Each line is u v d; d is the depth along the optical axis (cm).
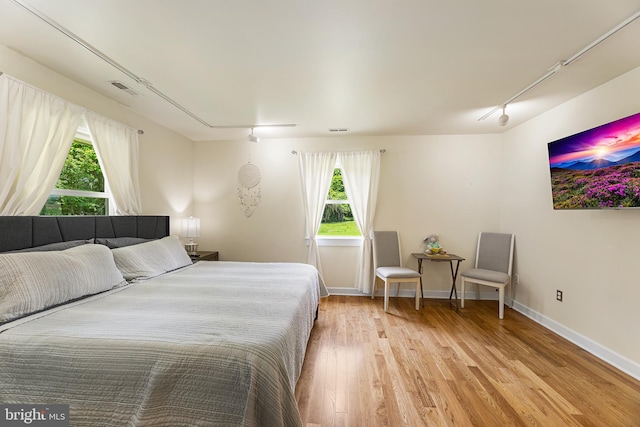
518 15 159
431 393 193
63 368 121
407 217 424
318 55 203
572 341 273
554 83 243
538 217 327
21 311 153
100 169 286
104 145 275
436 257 372
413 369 223
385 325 314
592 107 254
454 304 390
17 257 165
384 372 219
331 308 371
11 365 124
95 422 117
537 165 329
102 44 191
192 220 395
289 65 218
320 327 307
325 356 244
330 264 439
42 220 210
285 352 139
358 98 280
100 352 122
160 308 174
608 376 215
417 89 259
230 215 450
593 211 253
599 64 211
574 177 248
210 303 186
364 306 380
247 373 117
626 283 223
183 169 425
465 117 336
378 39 183
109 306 176
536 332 296
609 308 237
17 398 121
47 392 121
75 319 153
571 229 278
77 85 250
